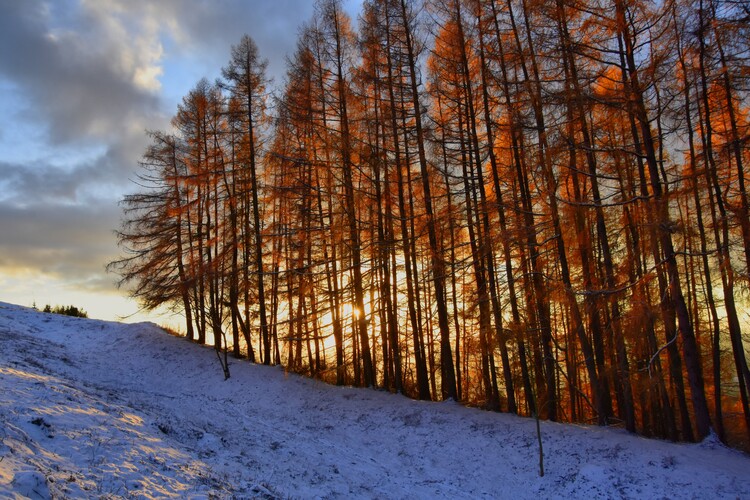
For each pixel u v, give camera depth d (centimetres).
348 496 982
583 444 1204
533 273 1409
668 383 1661
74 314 3916
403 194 1942
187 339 2853
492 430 1378
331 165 1873
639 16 1129
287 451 1252
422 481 1181
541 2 1238
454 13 1588
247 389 1994
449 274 1659
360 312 1881
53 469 656
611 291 1187
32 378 1159
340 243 1844
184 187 2620
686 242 1184
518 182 1662
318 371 2039
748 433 1359
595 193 1374
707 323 1669
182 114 2633
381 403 1683
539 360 1630
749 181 1345
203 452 1033
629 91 1152
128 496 654
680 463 1023
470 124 1662
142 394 1655
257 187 2322
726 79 1202
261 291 2312
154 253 2716
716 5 1083
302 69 1973
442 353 1944
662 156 1459
